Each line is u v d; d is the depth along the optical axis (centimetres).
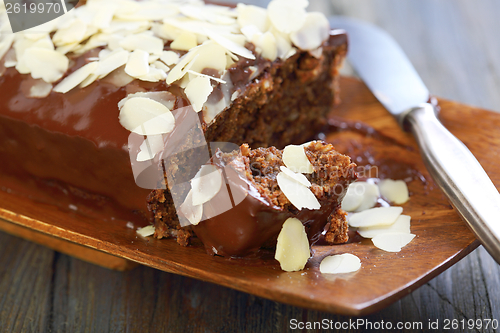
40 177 43
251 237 37
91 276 43
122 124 39
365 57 52
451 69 57
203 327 40
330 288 35
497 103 54
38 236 44
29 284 42
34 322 40
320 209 38
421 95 47
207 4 47
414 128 45
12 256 44
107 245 39
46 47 42
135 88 40
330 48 48
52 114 40
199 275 37
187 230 39
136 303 41
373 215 41
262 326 40
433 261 37
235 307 41
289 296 35
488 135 45
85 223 41
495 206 37
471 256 42
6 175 44
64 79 41
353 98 51
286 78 47
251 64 43
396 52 51
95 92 40
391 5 64
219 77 41
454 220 40
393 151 47
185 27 43
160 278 42
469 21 61
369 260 38
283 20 44
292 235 37
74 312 41
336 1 65
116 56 41
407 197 43
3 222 44
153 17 44
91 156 40
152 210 40
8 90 42
